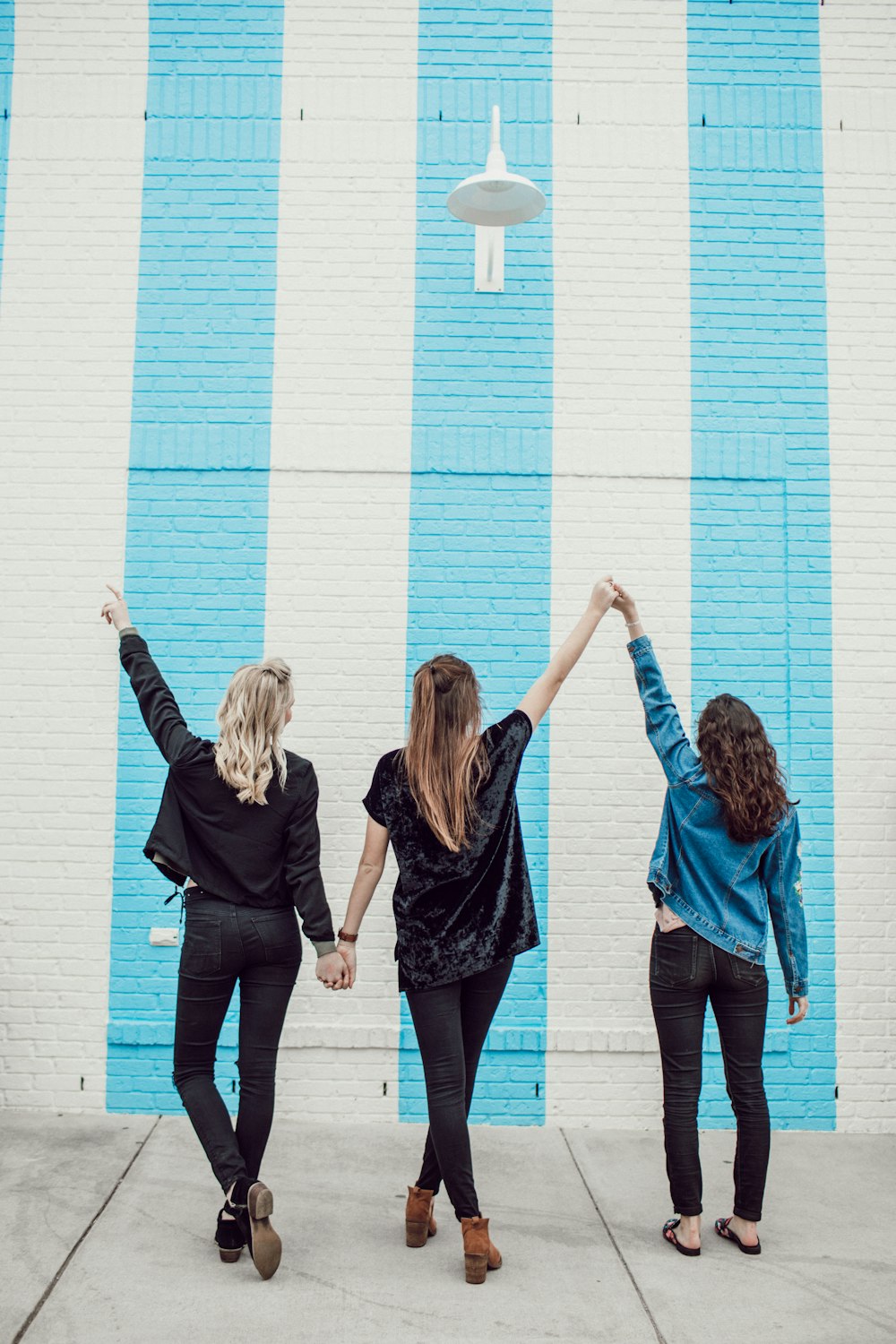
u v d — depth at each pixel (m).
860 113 4.67
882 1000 4.32
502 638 4.42
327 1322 2.67
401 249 4.56
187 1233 3.15
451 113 4.62
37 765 4.36
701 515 4.49
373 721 4.39
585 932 4.32
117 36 4.63
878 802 4.40
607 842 4.36
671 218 4.61
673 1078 3.11
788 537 4.49
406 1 4.66
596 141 4.62
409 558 4.45
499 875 2.89
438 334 4.53
